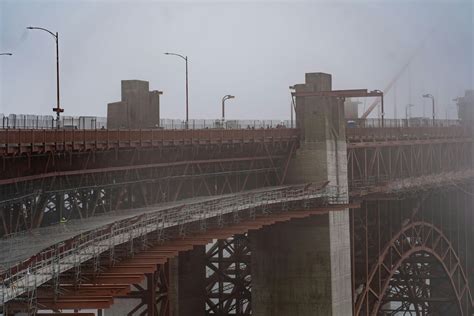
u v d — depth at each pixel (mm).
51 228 50094
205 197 68062
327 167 86312
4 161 51719
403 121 117812
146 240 53844
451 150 122312
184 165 72000
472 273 127625
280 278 85562
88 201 60781
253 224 67375
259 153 82625
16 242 43156
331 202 85625
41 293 41094
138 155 66250
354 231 94438
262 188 78562
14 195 52594
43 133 55375
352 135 94125
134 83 81688
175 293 78312
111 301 41531
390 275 103000
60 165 57938
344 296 87312
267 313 85875
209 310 88438
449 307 122438
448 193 121000
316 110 87062
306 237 84875
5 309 34906
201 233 61750
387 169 104875
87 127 79625
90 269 45875
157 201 68562
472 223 127562
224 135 76000
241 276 89812
